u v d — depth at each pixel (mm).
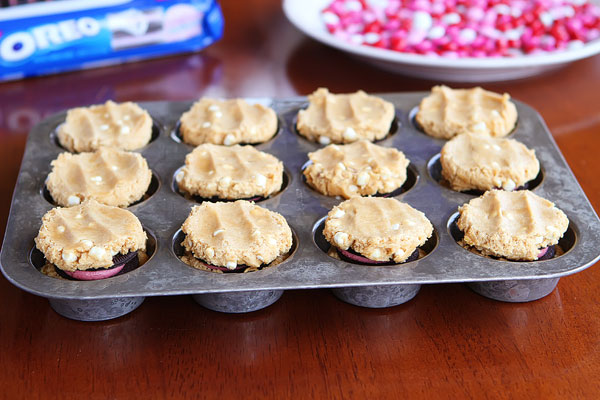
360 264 507
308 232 527
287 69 789
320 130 627
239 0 922
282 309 500
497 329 488
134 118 639
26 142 631
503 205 532
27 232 521
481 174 570
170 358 467
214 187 561
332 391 448
